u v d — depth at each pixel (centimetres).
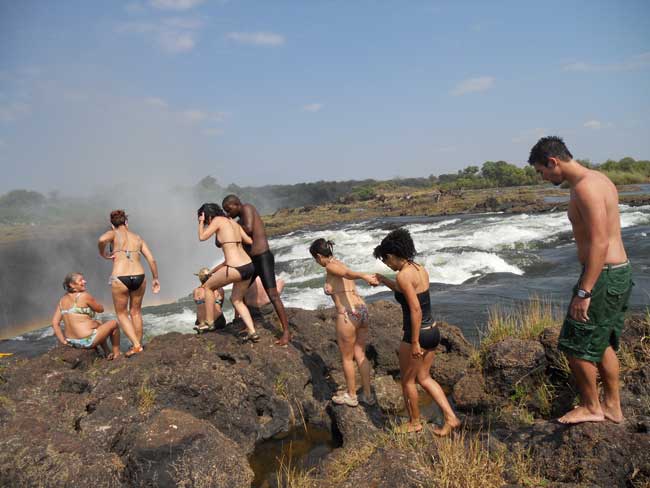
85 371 578
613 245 352
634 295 944
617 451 359
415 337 420
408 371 444
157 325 1074
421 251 1655
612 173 5062
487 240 1880
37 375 547
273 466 457
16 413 467
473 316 869
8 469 363
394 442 428
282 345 609
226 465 407
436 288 1178
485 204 3225
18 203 6456
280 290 720
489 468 367
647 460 348
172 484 386
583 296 349
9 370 564
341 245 1984
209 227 599
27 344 1070
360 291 1268
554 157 359
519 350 527
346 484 364
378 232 2444
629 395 433
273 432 518
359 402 534
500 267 1384
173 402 496
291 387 555
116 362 562
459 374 598
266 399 534
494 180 6881
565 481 363
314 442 499
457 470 359
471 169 7938
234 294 620
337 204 4562
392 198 4478
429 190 5572
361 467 383
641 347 504
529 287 1098
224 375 523
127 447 420
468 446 407
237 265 594
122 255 588
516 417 488
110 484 378
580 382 383
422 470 367
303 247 2067
